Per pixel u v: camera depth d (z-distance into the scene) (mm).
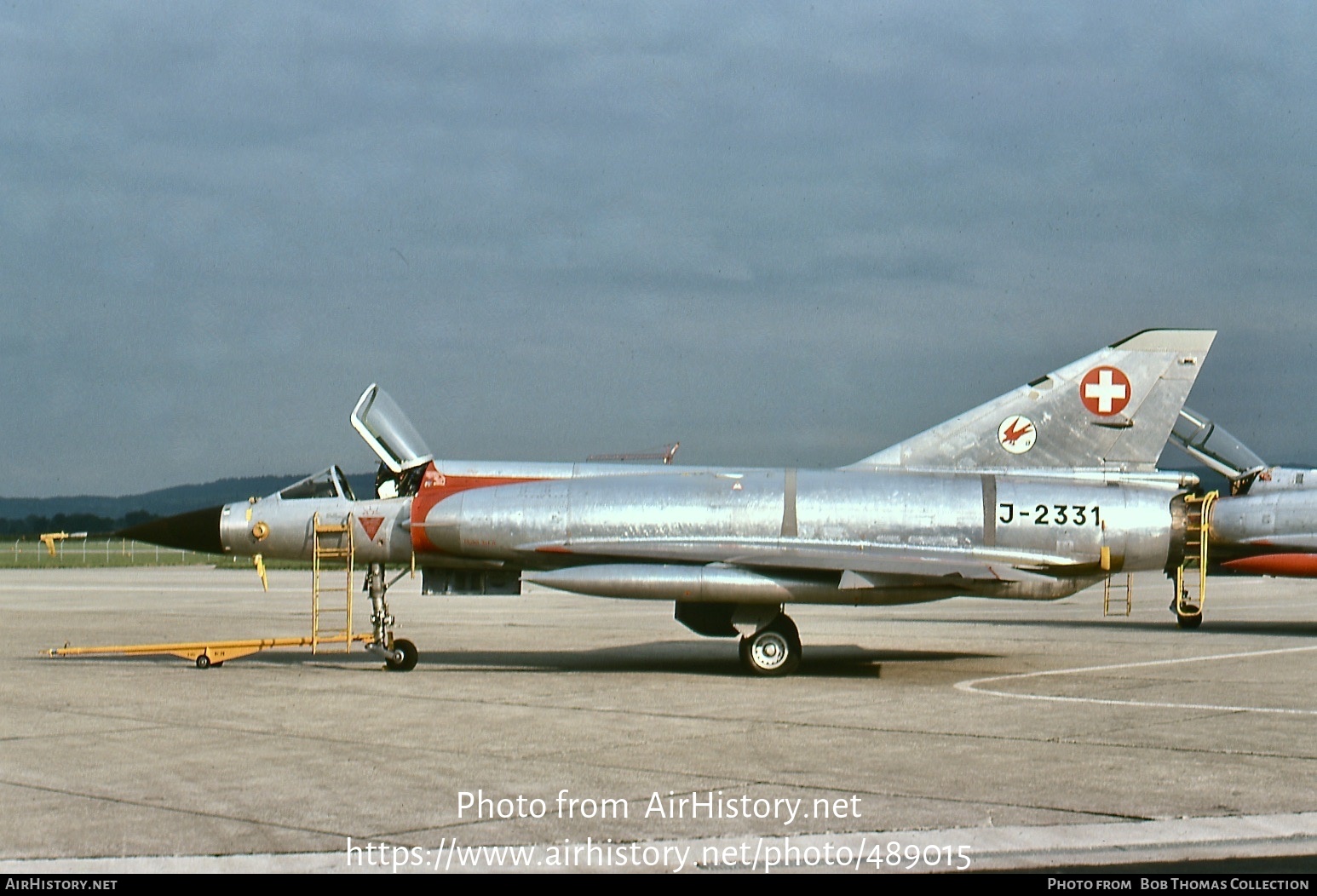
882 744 11195
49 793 9086
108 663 18328
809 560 16219
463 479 17969
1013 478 17531
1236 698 14438
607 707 13586
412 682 15883
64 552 98562
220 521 18562
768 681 16078
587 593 16578
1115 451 17734
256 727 12164
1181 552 17156
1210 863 7473
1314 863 7488
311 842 7746
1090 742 11297
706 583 16266
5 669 17531
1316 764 10242
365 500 18375
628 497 17172
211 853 7504
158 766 10109
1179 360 17734
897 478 17344
